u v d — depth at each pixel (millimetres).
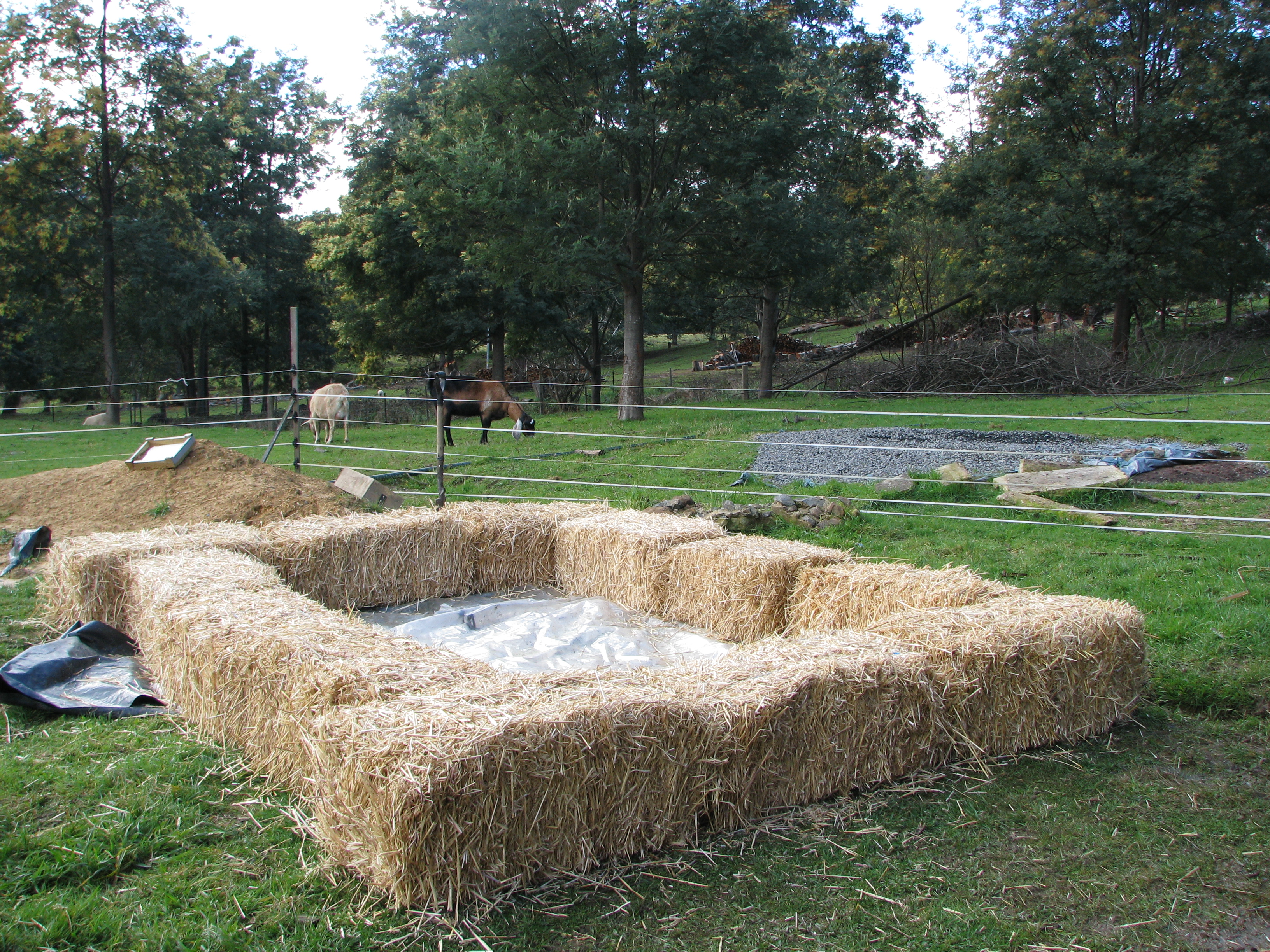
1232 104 23719
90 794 3146
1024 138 26344
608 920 2533
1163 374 21797
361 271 25562
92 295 30000
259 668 3383
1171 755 3660
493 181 16156
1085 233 24312
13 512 7742
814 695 3164
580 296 25328
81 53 24562
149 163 26641
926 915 2584
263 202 35812
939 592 4297
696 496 9070
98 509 7734
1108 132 26266
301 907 2535
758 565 4914
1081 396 20172
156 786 3213
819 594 4746
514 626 5094
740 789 3029
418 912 2490
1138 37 25906
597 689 2961
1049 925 2549
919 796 3301
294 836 2926
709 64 17203
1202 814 3182
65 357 37281
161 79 25875
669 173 18641
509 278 18828
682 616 5355
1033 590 5762
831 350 34594
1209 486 8977
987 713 3570
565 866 2730
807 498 8141
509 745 2590
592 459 11875
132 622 4777
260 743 3410
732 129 18047
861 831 3039
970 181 26859
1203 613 5195
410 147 18828
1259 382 20297
